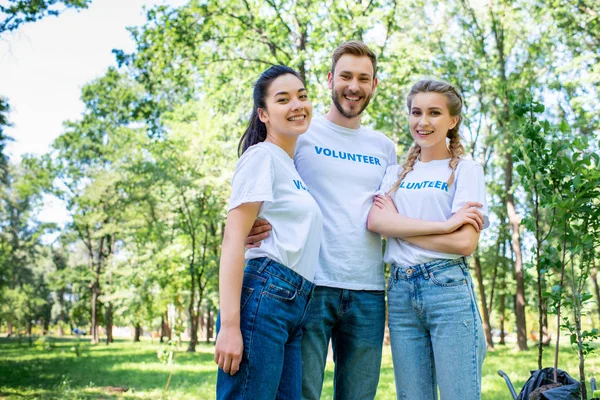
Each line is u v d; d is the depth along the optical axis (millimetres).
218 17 15141
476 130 21688
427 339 3027
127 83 28375
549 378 3223
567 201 3273
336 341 3191
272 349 2354
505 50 19156
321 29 13938
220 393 2352
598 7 15664
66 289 49344
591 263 3611
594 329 3227
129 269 27422
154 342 35844
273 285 2406
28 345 30734
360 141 3281
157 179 22594
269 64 15281
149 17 14875
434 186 3053
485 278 29797
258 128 2848
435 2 18344
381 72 14594
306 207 2570
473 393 2820
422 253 2941
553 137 3463
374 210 3080
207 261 23562
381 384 10141
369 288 3066
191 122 20891
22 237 37125
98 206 30609
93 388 10703
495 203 24047
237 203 2412
